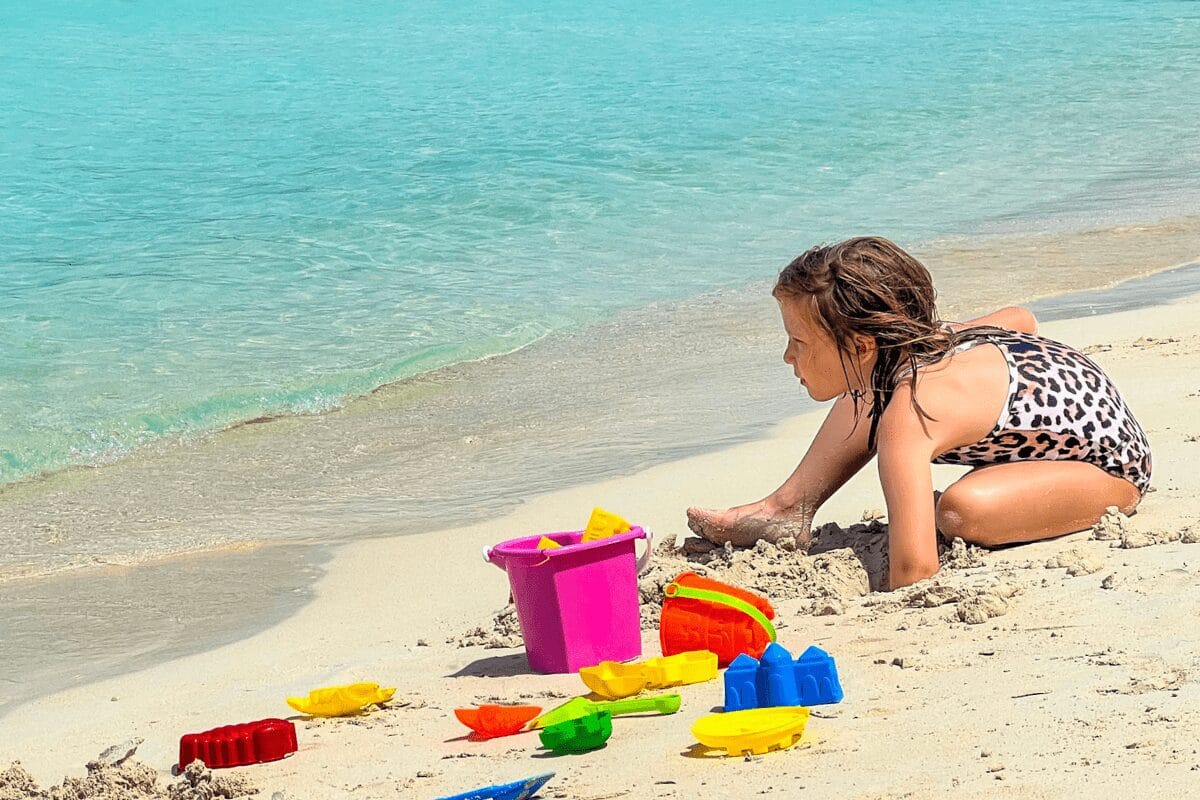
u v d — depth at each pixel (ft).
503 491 23.11
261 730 11.96
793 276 16.08
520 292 38.52
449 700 13.33
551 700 13.01
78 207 49.52
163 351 33.09
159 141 62.90
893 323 15.60
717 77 83.05
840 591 15.48
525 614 14.08
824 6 128.26
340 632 16.70
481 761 11.25
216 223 46.83
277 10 122.31
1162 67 85.87
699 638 13.57
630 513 20.65
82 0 121.70
